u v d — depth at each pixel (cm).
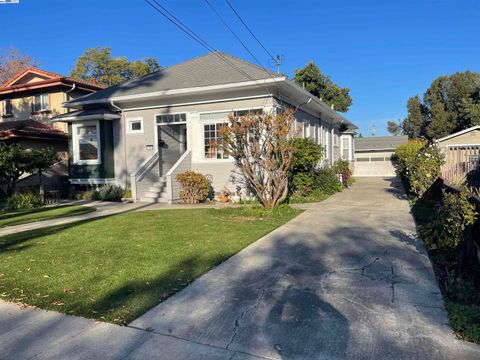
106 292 478
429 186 1131
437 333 367
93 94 1703
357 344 349
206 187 1388
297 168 1420
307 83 3866
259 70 1425
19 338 373
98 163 1605
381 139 3941
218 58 1650
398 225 855
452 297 449
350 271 549
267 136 1079
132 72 4675
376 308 424
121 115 1611
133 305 439
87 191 1628
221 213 1080
